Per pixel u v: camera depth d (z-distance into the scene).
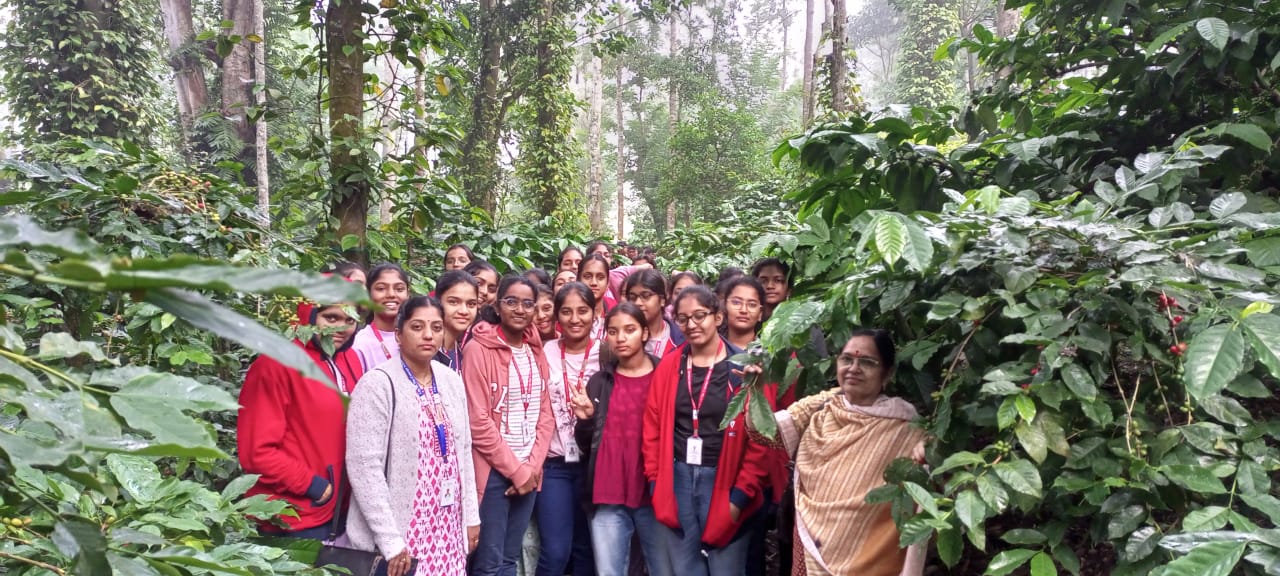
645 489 3.01
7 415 1.08
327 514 2.46
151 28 10.34
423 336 2.51
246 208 3.09
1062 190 2.87
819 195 3.34
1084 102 3.30
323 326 2.58
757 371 2.19
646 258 5.34
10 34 9.30
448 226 5.61
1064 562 1.63
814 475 2.29
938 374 2.23
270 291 0.49
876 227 1.74
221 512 1.45
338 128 3.79
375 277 3.02
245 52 12.01
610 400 3.11
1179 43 2.72
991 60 3.40
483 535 2.98
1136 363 1.80
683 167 15.01
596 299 4.07
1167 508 1.62
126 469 1.38
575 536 3.44
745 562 2.84
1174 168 2.11
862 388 2.21
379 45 3.90
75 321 2.63
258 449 2.33
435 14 4.12
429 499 2.48
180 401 0.69
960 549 1.68
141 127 9.91
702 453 2.84
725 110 15.09
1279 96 2.70
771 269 3.55
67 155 3.08
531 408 3.12
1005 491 1.57
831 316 2.22
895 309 2.31
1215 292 1.65
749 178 14.65
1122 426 1.71
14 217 0.50
